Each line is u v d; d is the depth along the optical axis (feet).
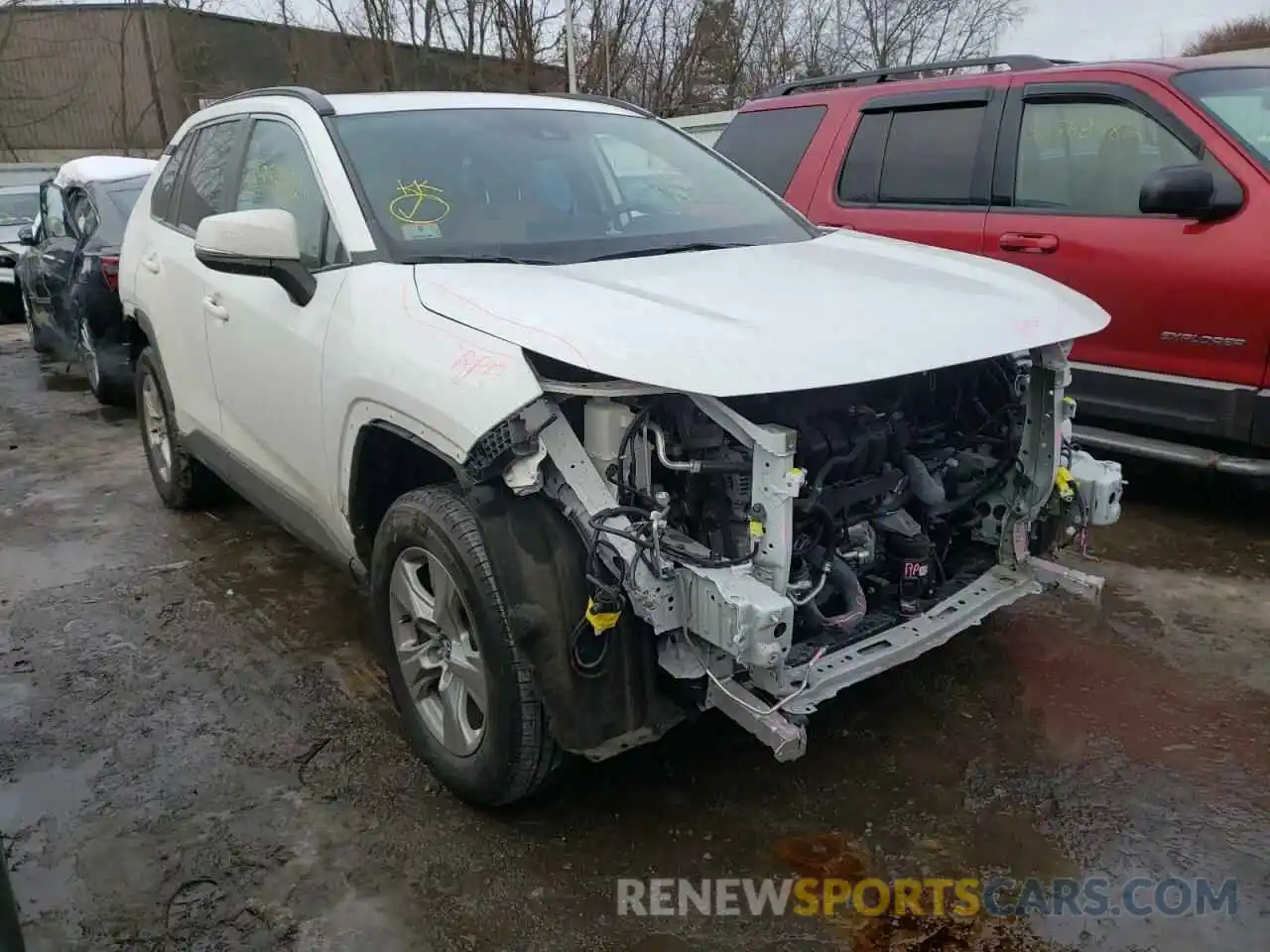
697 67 96.32
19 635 13.37
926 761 10.14
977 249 17.19
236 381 12.53
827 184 19.74
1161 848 8.84
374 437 9.71
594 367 7.41
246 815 9.55
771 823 9.28
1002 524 10.74
